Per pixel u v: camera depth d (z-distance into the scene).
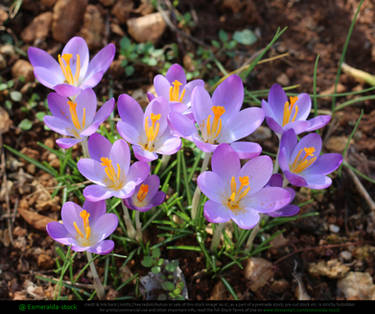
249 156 0.60
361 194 0.70
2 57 0.72
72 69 0.65
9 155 0.69
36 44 0.73
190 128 0.61
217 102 0.62
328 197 0.70
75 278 0.65
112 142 0.68
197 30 0.77
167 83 0.63
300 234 0.68
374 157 0.72
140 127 0.62
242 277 0.66
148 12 0.76
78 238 0.60
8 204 0.67
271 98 0.64
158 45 0.75
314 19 0.79
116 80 0.73
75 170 0.68
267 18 0.79
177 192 0.67
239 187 0.61
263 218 0.67
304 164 0.62
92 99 0.62
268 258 0.67
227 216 0.60
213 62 0.75
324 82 0.75
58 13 0.73
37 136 0.70
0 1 0.74
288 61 0.76
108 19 0.75
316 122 0.62
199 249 0.65
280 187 0.60
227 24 0.78
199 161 0.70
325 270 0.66
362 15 0.80
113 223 0.60
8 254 0.65
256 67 0.75
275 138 0.72
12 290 0.64
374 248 0.67
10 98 0.71
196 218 0.66
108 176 0.61
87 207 0.61
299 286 0.66
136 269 0.65
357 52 0.77
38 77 0.63
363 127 0.73
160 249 0.66
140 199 0.62
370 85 0.75
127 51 0.74
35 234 0.66
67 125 0.63
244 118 0.62
